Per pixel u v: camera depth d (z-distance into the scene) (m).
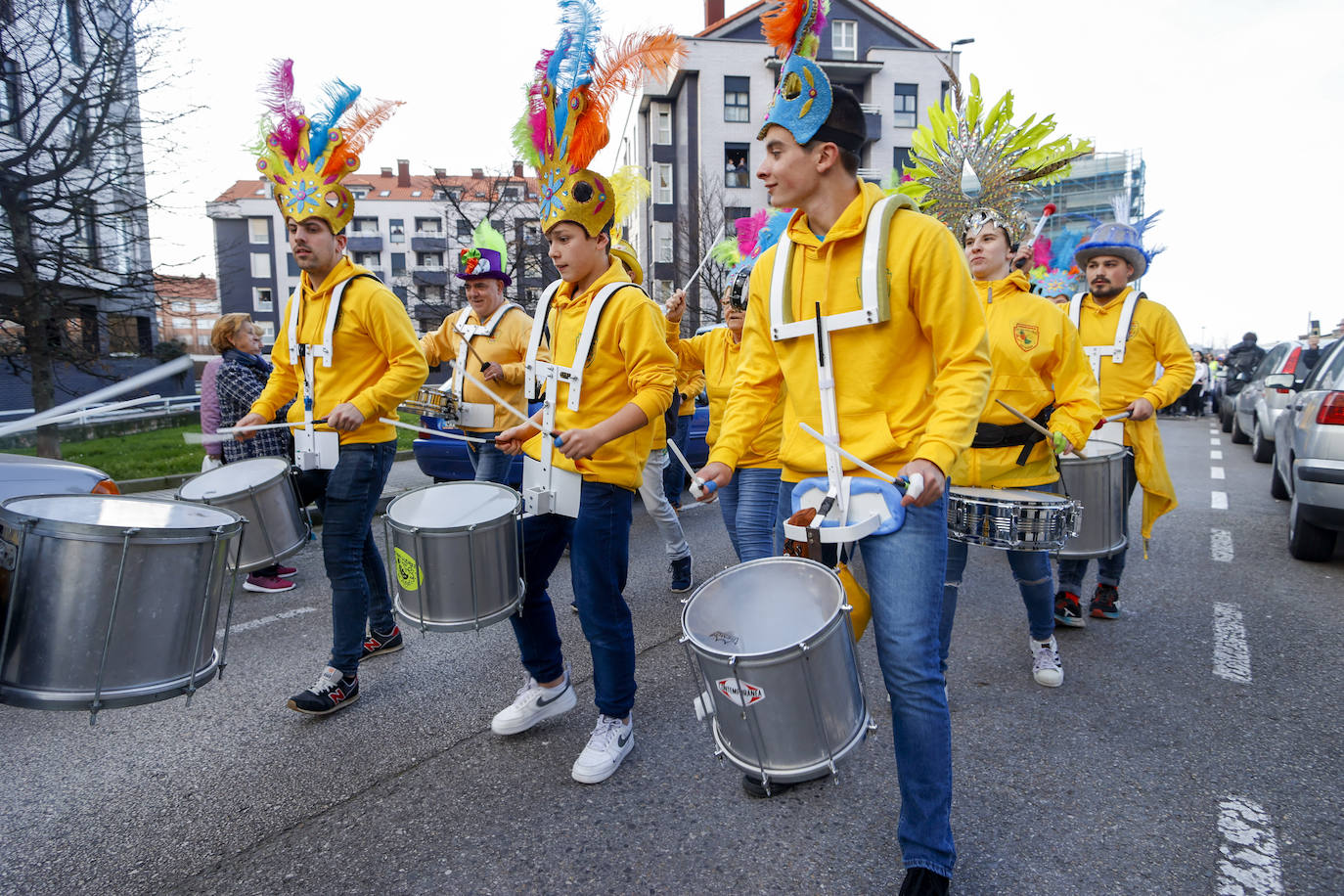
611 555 2.61
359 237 59.75
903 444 1.88
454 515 2.54
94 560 1.82
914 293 1.85
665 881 2.09
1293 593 4.56
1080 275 5.70
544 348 2.87
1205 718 2.98
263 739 2.94
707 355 4.27
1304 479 5.01
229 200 12.11
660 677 3.47
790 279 2.01
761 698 1.74
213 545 2.01
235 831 2.36
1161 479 4.04
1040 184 4.09
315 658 3.75
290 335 3.30
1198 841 2.22
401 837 2.31
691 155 31.73
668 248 32.88
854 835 2.28
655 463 4.56
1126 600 4.46
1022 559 3.20
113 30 9.48
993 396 3.18
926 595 1.84
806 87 1.84
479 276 4.73
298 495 3.23
